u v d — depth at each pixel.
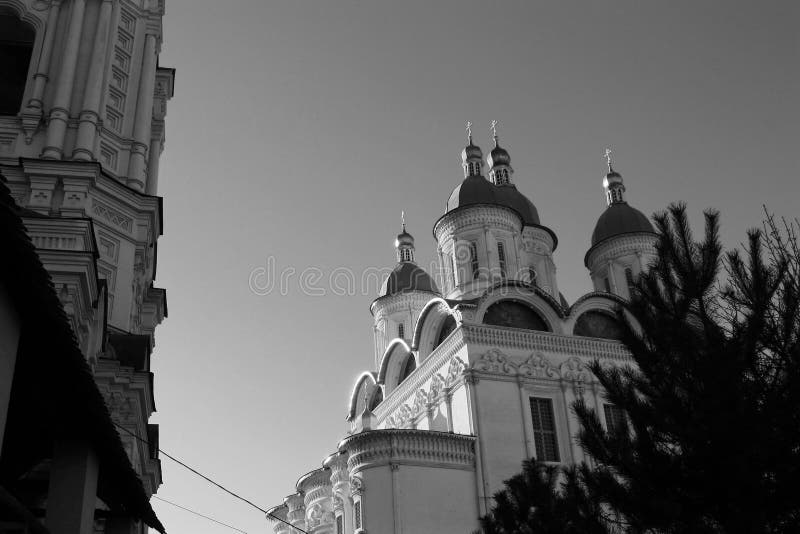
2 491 8.74
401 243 65.00
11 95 30.67
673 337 14.52
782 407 13.15
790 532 13.07
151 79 31.38
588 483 15.63
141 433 25.09
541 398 37.94
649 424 14.48
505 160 58.41
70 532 12.08
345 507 41.88
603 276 53.91
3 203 7.84
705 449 13.45
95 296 22.70
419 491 34.19
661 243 15.71
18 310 9.50
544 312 40.16
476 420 36.00
